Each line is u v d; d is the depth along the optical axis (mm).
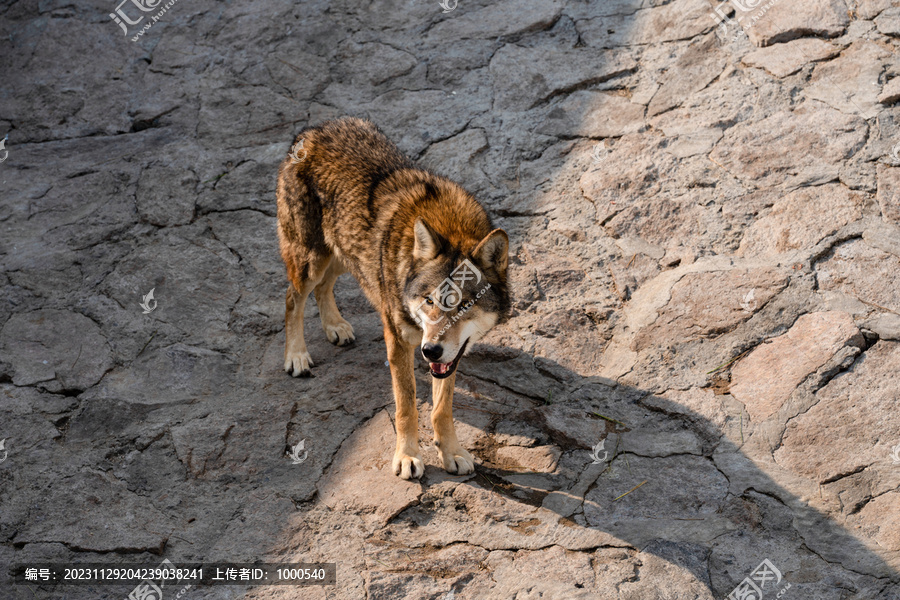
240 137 7680
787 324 5164
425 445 4785
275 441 4887
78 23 9391
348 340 5750
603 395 5039
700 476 4414
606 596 3740
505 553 4039
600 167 6641
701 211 6086
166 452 4852
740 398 4840
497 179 6750
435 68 8062
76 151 7770
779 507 4172
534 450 4695
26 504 4531
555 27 8281
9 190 7328
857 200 5762
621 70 7543
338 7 9211
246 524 4344
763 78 6961
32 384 5422
